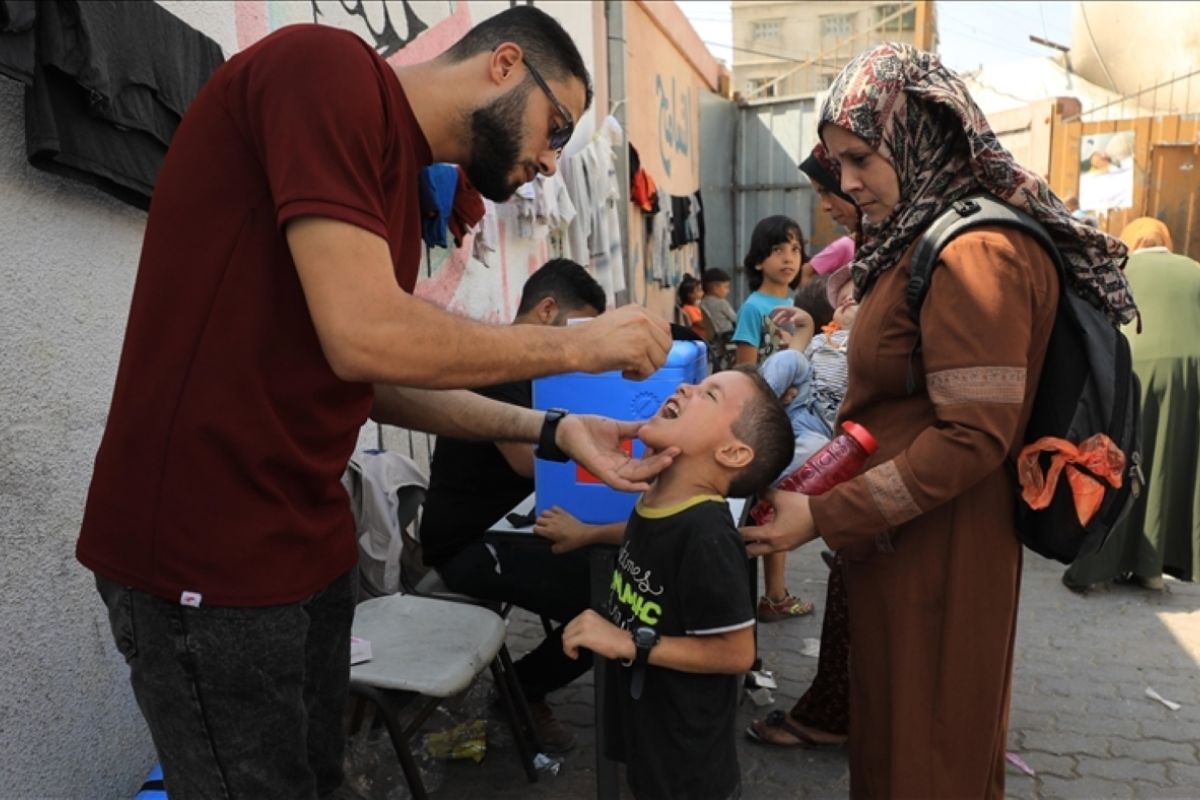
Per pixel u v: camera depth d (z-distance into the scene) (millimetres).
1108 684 3371
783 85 25047
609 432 1877
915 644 1771
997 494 1745
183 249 1306
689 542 1706
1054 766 2832
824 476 1771
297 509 1399
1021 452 1708
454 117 1469
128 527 1337
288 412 1334
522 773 2740
